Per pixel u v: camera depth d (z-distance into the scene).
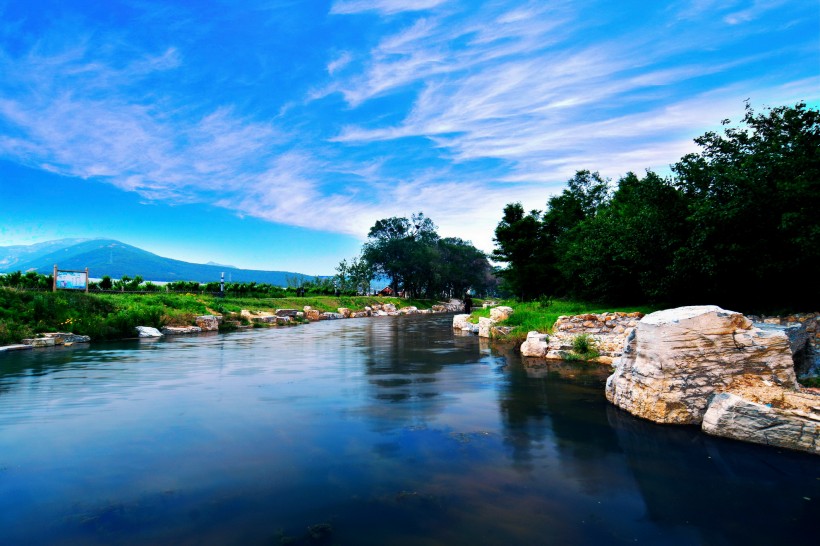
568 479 5.51
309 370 13.43
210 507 4.65
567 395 10.09
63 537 4.03
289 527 4.26
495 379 12.02
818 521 4.56
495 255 33.25
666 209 15.11
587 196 38.69
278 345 20.53
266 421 7.83
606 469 5.83
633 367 8.67
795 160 11.21
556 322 17.98
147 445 6.54
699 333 7.73
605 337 15.80
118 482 5.25
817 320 10.34
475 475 5.60
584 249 20.83
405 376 12.44
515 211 33.00
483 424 7.79
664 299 16.11
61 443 6.59
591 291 21.95
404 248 88.88
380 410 8.67
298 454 6.24
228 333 26.94
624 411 8.69
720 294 13.73
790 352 7.65
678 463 6.04
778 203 11.22
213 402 9.20
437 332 29.27
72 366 13.81
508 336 21.48
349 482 5.33
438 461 6.05
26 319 19.69
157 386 10.84
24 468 5.64
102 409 8.59
